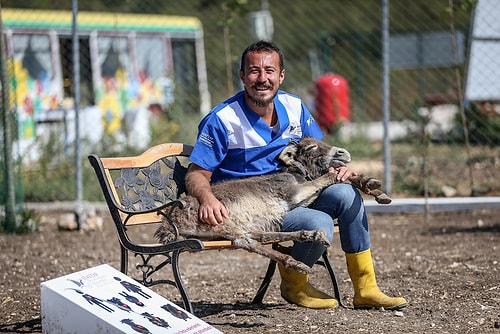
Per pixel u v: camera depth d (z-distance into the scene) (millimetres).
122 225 6602
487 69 16109
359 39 27703
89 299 5715
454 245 10695
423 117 16031
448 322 6719
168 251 6367
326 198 7004
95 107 19578
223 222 6664
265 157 7102
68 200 15656
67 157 16391
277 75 6863
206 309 7531
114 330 5484
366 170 16812
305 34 31797
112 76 21938
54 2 28516
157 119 19281
